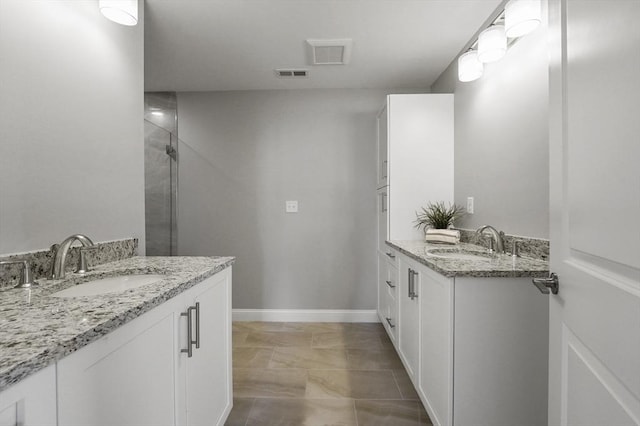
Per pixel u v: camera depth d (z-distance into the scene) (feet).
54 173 4.30
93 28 5.00
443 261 5.23
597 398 2.30
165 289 3.36
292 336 9.68
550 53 3.07
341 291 11.02
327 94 10.90
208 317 4.63
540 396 4.51
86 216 4.87
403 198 8.96
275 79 10.10
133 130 5.98
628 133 1.92
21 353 1.85
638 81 1.82
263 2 6.39
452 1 6.40
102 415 2.45
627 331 1.95
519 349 4.52
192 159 10.96
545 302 4.50
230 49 8.25
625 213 1.95
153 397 3.18
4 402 1.70
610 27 2.11
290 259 11.03
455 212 8.43
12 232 3.74
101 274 4.40
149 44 7.99
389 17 6.91
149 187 9.71
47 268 4.12
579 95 2.55
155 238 9.82
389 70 9.54
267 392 6.68
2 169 3.63
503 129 6.58
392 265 8.29
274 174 10.99
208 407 4.61
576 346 2.66
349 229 10.98
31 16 3.96
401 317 7.32
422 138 8.96
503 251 6.18
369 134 10.89
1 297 3.15
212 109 10.96
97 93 5.09
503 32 6.00
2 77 3.63
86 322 2.38
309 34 7.57
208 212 11.00
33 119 3.99
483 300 4.51
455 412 4.55
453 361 4.54
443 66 9.30
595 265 2.36
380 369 7.66
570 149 2.71
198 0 6.31
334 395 6.58
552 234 3.07
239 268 11.04
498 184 6.76
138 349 2.93
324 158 10.94
